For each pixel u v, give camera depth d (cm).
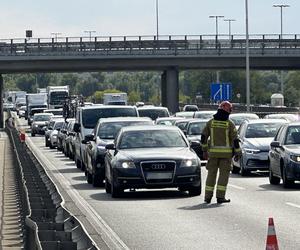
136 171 4559
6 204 4594
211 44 16500
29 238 2191
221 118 4262
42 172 4550
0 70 17638
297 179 5009
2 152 10988
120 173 4588
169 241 3027
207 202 4306
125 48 16575
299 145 5169
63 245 1889
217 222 3525
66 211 2456
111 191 4800
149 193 4934
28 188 3462
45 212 2573
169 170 4559
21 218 3331
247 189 5062
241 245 2881
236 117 8631
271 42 16338
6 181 6275
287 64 16775
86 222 3597
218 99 15825
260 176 6147
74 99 16075
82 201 4566
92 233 3253
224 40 16462
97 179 5572
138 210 4056
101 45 16562
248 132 6388
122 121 5994
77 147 7650
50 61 16812
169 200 4481
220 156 4256
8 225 3653
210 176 4300
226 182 4288
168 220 3641
